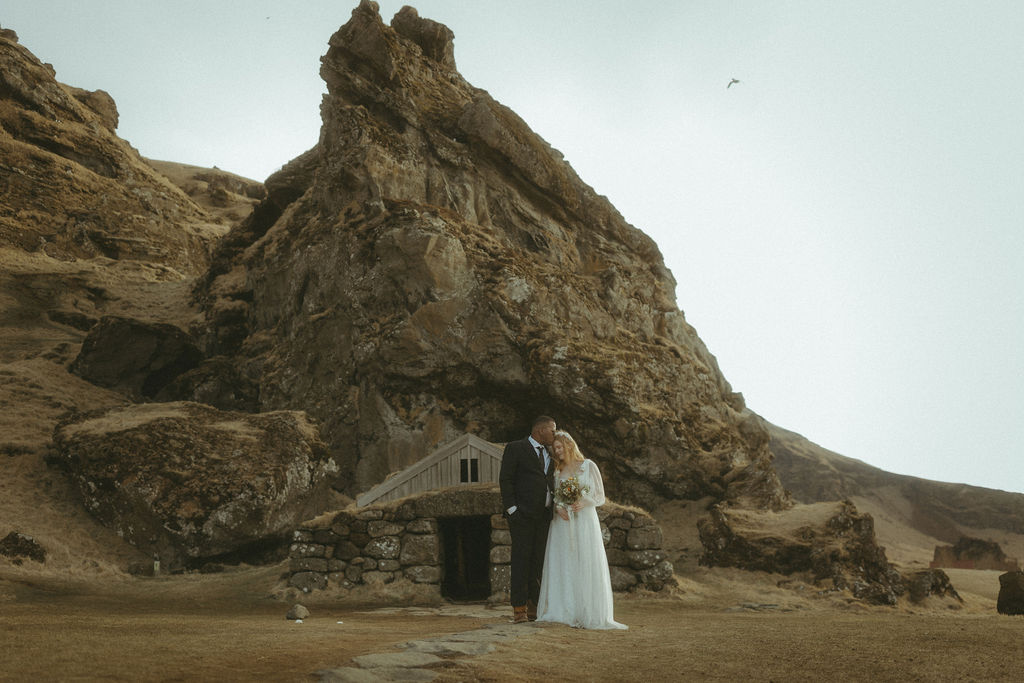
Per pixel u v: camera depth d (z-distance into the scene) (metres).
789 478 59.25
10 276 47.16
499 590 15.34
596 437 29.23
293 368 31.64
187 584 17.47
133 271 55.34
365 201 32.91
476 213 36.28
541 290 30.91
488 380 29.25
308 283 33.03
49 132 64.44
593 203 41.03
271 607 13.98
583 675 4.49
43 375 33.94
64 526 22.31
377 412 29.48
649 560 16.89
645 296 38.28
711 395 34.66
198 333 39.56
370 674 4.16
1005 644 5.58
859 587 20.84
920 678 4.33
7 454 25.56
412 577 15.93
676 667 4.75
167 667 4.11
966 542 43.66
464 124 37.06
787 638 6.06
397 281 30.25
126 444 23.72
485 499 15.94
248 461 23.69
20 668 3.89
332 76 37.53
